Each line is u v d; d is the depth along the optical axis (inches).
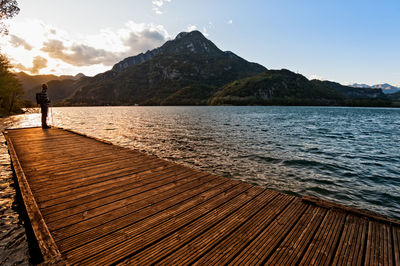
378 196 318.0
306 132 1061.8
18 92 2335.1
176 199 173.2
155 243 116.0
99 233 123.1
